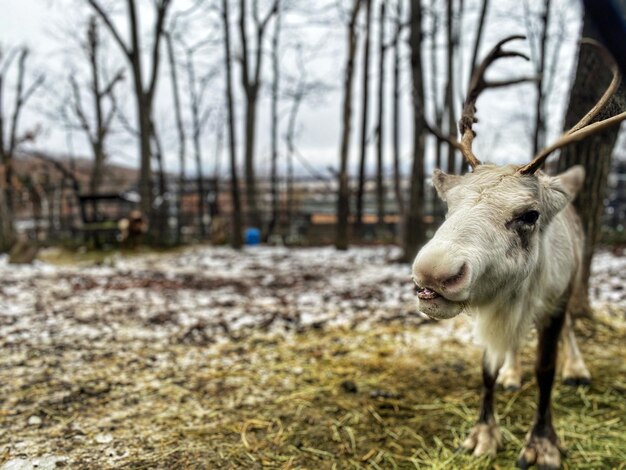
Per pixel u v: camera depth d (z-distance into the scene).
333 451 1.58
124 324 3.03
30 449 1.54
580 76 2.55
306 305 3.53
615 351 2.42
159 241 8.37
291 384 2.08
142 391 2.00
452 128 6.77
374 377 2.16
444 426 1.74
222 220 8.66
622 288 3.59
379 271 5.07
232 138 7.66
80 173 14.67
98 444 1.58
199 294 4.03
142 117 8.29
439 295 1.12
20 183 9.55
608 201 8.73
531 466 1.49
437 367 2.26
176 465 1.47
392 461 1.52
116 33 8.11
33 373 2.19
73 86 12.98
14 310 3.35
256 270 5.58
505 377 2.06
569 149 2.72
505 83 1.67
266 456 1.54
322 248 7.76
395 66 8.55
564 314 1.61
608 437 1.64
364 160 8.80
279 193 11.59
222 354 2.46
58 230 10.73
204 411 1.83
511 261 1.22
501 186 1.26
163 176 9.85
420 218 5.43
